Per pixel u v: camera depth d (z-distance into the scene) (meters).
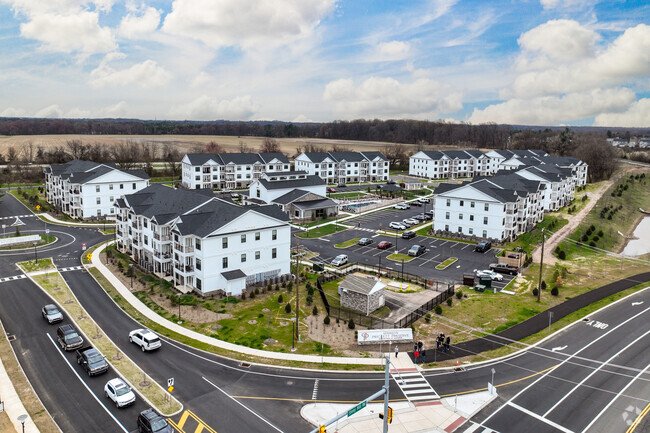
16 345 46.88
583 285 67.44
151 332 47.62
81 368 42.75
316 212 114.31
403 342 49.03
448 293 62.41
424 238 94.75
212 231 60.53
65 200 111.81
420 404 37.97
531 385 40.81
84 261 75.44
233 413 36.19
